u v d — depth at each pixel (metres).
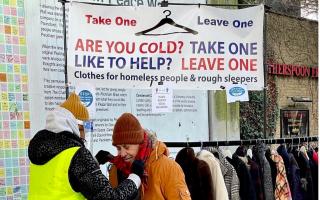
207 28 3.80
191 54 3.79
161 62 3.77
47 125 2.62
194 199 3.35
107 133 5.22
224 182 3.45
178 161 3.45
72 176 2.52
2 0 4.39
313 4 9.68
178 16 3.77
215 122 6.27
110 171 3.06
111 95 5.26
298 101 8.90
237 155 3.73
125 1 5.36
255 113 7.50
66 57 3.66
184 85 3.79
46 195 2.54
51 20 4.78
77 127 2.72
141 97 5.52
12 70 4.45
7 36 4.42
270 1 8.46
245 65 3.86
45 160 2.55
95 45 3.68
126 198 2.58
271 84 8.28
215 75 3.82
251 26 3.86
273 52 8.34
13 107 4.45
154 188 2.77
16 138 4.46
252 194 3.57
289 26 8.71
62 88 4.86
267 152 3.88
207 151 3.48
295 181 3.88
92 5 3.67
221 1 6.28
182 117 5.92
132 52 3.74
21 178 4.49
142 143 2.81
